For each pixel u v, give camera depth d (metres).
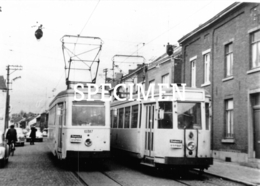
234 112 18.25
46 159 18.55
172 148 12.55
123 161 18.53
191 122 12.84
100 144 14.09
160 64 29.97
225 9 19.00
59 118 15.09
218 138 19.78
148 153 13.52
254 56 17.03
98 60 17.53
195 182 11.57
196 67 23.30
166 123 12.84
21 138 31.47
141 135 14.17
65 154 13.88
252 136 16.84
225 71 19.61
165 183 11.14
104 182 11.02
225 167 15.56
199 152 12.62
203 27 21.70
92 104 14.33
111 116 20.27
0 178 11.59
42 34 15.91
